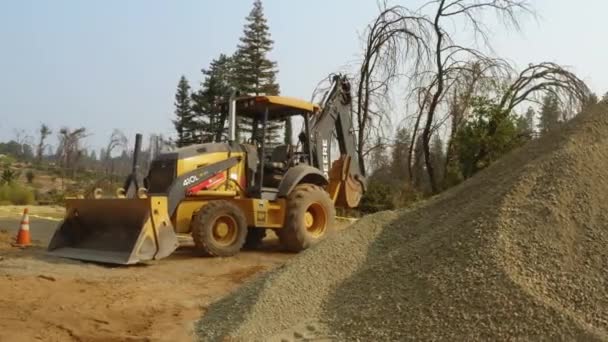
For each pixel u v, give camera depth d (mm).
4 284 7539
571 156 6371
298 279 6500
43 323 6047
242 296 6613
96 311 6633
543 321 4762
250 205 11500
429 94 22266
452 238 6086
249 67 39375
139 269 9375
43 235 14141
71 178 42188
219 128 12844
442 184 20859
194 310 6891
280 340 5512
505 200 6129
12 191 27062
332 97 13820
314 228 12242
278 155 12656
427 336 5070
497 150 18531
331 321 5777
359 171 14180
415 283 5754
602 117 6953
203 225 10664
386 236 7324
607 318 4738
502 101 20219
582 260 5328
